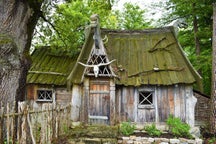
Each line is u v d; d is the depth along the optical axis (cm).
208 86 1956
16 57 954
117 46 1419
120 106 1277
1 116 655
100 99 1283
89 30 1388
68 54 1686
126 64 1334
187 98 1265
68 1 1482
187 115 1258
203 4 1672
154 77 1266
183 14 1784
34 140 766
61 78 1523
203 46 1912
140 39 1451
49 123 912
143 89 1277
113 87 1267
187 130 1181
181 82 1236
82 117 1277
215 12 1273
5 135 822
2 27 944
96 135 1130
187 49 2134
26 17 1030
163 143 1112
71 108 1284
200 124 1496
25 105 750
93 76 1283
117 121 1266
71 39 1659
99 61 1270
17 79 964
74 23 1666
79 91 1302
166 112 1265
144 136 1162
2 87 922
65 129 1129
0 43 912
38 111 827
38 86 1522
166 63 1320
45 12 1488
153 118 1265
